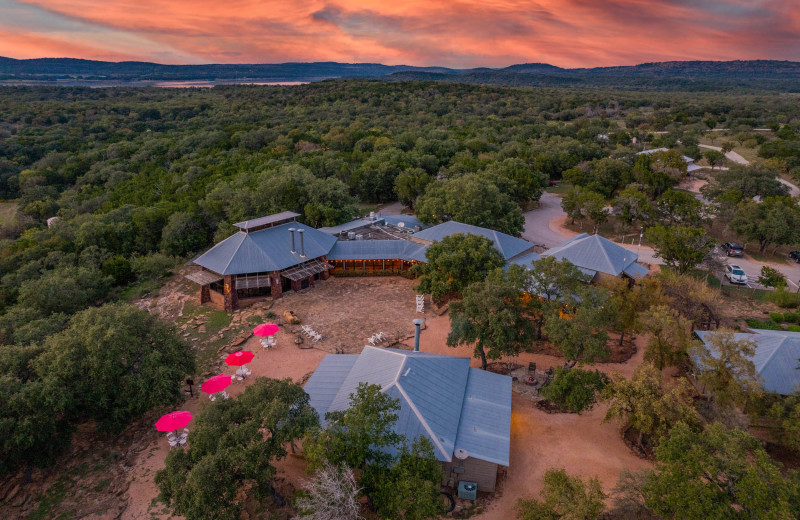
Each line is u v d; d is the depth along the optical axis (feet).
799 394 100.53
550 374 134.00
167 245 235.20
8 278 203.21
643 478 85.56
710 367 105.09
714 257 193.98
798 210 234.38
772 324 155.84
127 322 112.57
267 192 250.98
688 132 520.42
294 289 188.75
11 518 89.97
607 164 333.83
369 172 330.54
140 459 104.78
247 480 90.63
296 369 136.67
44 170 428.97
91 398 102.63
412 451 83.82
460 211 230.89
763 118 634.43
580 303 127.44
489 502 93.50
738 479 77.41
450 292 183.93
